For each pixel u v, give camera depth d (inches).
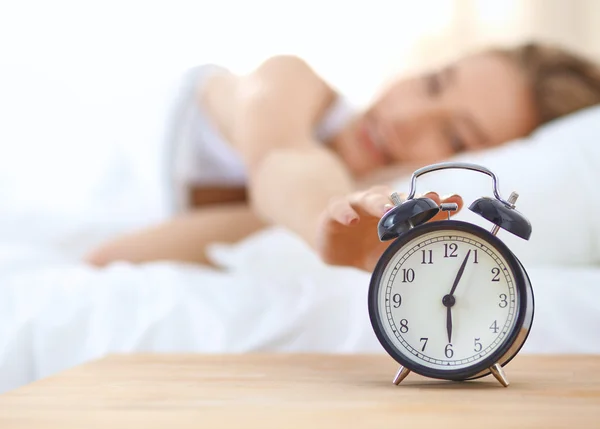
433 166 27.6
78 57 116.6
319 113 72.5
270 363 31.7
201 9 120.3
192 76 76.3
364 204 29.7
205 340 40.6
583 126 53.8
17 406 23.3
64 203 78.2
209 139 77.7
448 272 27.1
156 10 119.3
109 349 41.1
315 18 121.7
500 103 67.3
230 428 20.5
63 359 41.4
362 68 121.9
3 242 69.2
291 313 40.9
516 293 26.5
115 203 78.8
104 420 21.4
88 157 81.0
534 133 64.7
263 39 121.6
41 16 115.8
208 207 80.6
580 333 39.3
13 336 41.3
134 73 114.7
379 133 72.1
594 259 51.0
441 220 27.2
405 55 121.3
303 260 52.3
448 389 25.9
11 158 80.0
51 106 83.2
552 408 22.6
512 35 120.6
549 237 48.8
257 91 62.5
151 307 42.4
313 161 45.8
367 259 32.1
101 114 82.5
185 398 24.3
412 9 121.5
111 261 62.0
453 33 121.1
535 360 32.3
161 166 75.9
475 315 26.9
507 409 22.5
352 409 22.6
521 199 49.5
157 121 76.1
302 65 70.4
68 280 45.7
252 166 55.6
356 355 34.1
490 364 26.2
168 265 53.2
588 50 119.9
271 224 66.4
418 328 27.0
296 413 22.1
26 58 115.3
